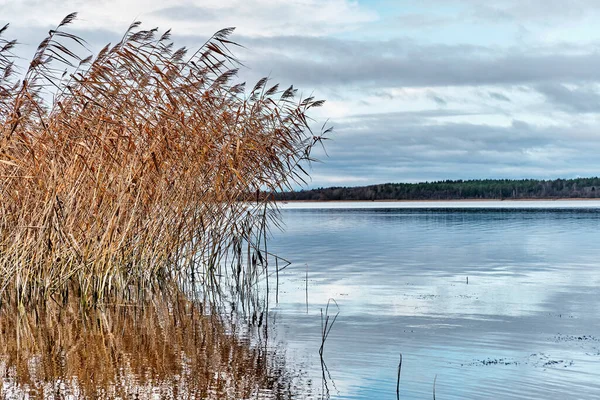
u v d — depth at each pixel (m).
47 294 10.52
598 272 13.34
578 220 33.91
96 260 10.95
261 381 5.94
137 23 9.91
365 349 7.04
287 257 16.83
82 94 9.77
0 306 9.88
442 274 13.20
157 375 6.15
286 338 7.63
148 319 8.91
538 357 6.64
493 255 16.88
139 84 10.20
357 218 39.12
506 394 5.52
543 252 17.55
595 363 6.41
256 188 13.09
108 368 6.38
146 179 11.40
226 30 10.45
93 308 9.80
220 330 8.14
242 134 12.24
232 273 13.70
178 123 10.94
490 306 9.52
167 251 12.91
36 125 9.70
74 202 10.77
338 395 5.54
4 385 5.84
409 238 22.86
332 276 13.05
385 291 11.05
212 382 5.91
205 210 12.93
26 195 10.10
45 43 9.02
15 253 10.02
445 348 7.04
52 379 6.03
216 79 11.18
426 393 5.55
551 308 9.33
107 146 10.38
